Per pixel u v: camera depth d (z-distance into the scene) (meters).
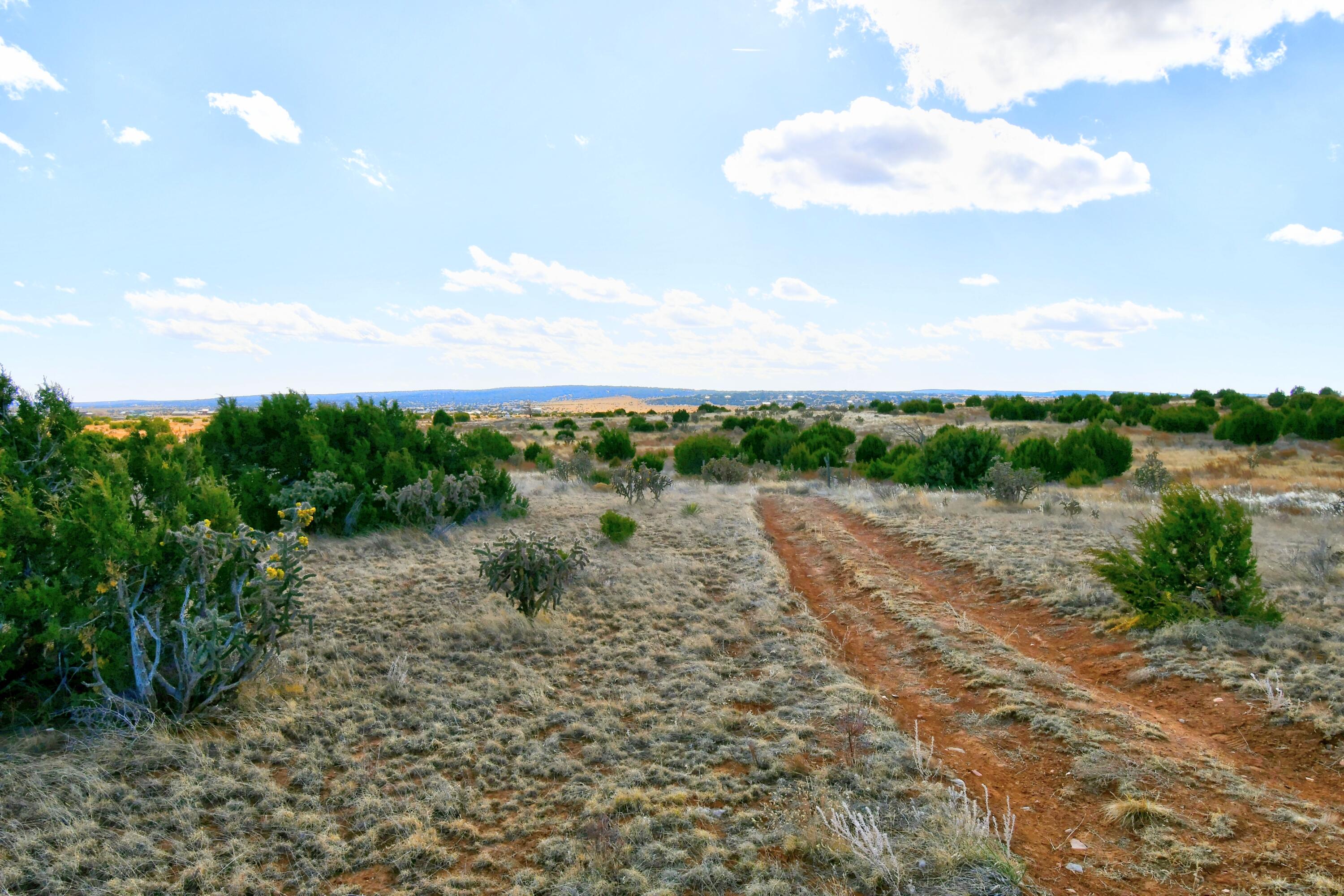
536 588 8.13
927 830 3.76
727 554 12.09
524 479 24.42
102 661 5.12
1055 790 4.29
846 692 5.86
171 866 3.64
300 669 6.38
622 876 3.49
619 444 35.16
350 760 4.84
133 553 5.43
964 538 12.36
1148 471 18.53
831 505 19.20
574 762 4.80
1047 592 8.62
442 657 6.96
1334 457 27.78
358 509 13.09
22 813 3.92
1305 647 6.02
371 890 3.50
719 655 7.09
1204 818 3.87
